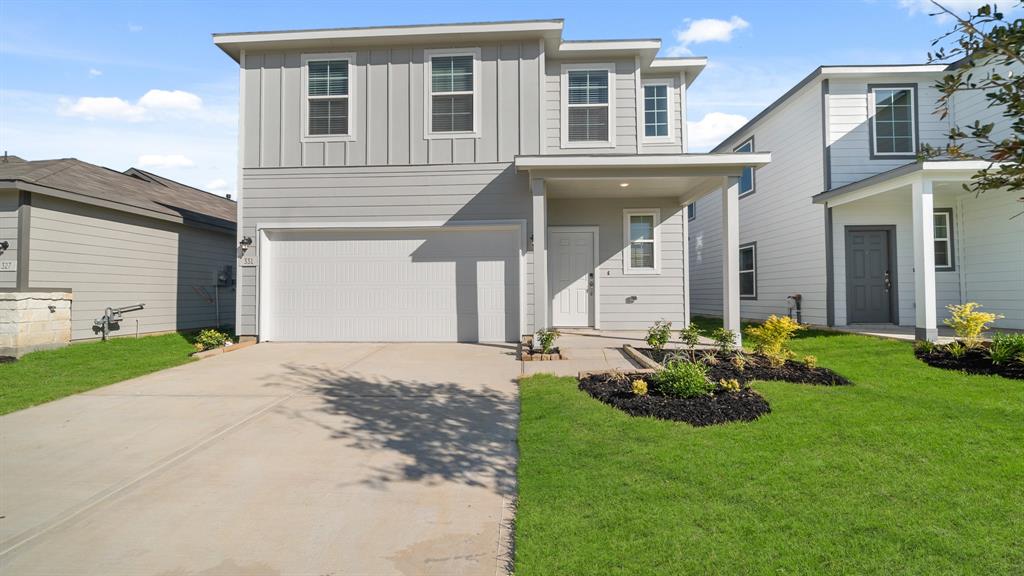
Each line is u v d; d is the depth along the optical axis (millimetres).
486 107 9188
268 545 2686
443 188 9203
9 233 8578
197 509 3080
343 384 6043
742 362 6430
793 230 11711
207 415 4895
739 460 3533
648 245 10414
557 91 9852
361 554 2596
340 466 3699
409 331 9234
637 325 10320
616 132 9883
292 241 9391
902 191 9500
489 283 9195
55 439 4277
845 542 2531
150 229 11297
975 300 10047
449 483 3420
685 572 2316
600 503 2984
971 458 3500
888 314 10461
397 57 9305
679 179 8328
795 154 11625
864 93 10578
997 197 9570
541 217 8156
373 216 9250
